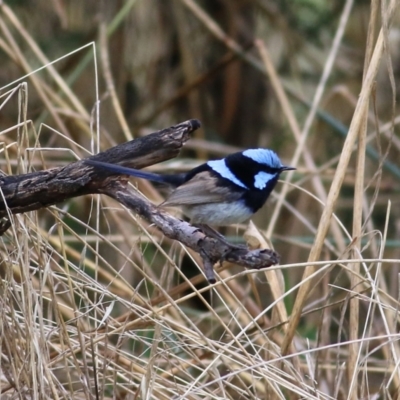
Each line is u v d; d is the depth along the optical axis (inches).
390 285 560.1
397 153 674.2
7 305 315.0
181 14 684.1
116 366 324.5
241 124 711.1
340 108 709.3
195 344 351.3
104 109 651.5
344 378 390.0
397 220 630.5
